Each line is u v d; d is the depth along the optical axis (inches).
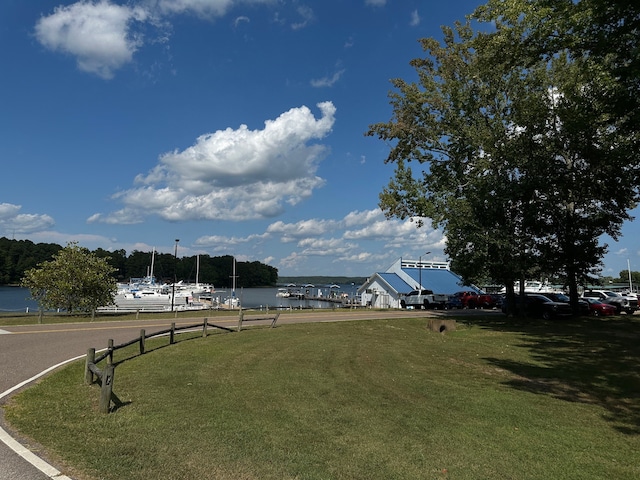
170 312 1411.2
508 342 729.0
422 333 863.7
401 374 447.5
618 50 562.6
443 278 2326.5
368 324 1018.7
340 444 237.3
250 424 263.9
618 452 245.0
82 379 366.6
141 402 303.4
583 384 427.2
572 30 581.6
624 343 698.8
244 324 960.9
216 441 231.8
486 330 901.8
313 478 191.8
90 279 1165.1
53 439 221.5
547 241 1064.2
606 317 1137.4
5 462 189.6
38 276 1152.8
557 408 338.0
